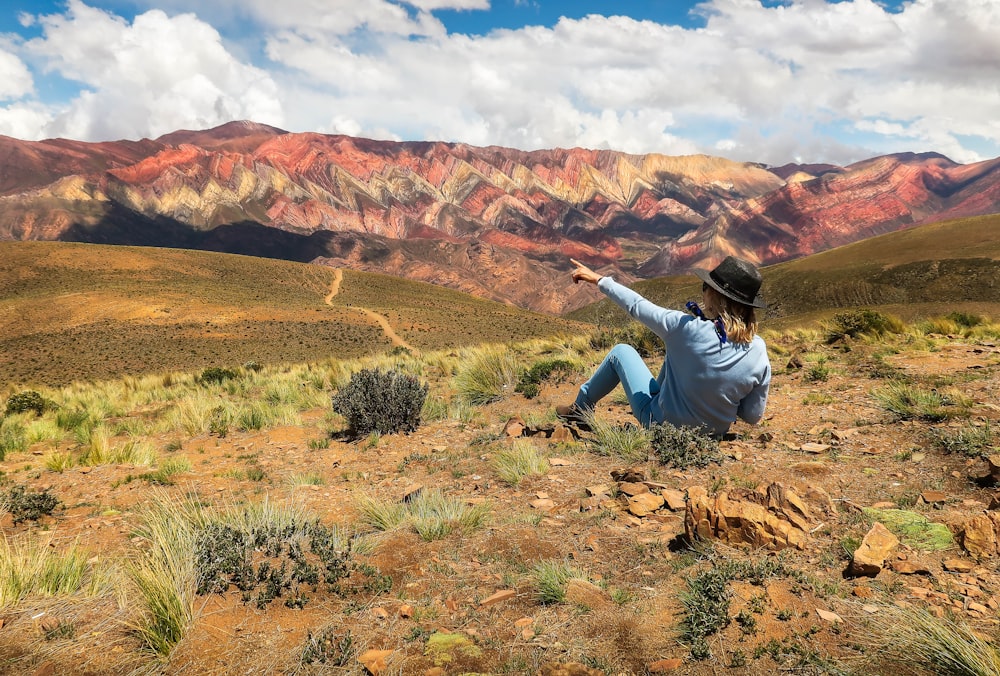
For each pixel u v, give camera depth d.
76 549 4.43
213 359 126.38
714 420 5.16
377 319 173.25
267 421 10.63
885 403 6.54
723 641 2.79
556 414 8.17
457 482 5.82
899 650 2.60
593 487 5.01
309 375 17.70
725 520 3.75
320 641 2.92
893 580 3.20
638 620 3.02
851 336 12.57
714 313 4.68
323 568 3.78
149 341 139.12
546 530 4.29
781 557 3.49
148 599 3.10
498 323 180.88
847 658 2.59
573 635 2.94
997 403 6.14
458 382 11.84
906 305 101.31
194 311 163.62
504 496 5.20
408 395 8.80
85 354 128.62
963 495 4.22
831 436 5.81
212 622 3.18
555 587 3.29
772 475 4.91
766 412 7.05
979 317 14.49
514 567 3.76
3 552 3.90
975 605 2.88
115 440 10.45
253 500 5.74
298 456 8.00
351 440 8.66
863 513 3.96
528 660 2.75
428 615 3.21
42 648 2.97
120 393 20.27
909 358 9.38
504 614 3.18
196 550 3.72
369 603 3.37
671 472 5.14
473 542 4.19
